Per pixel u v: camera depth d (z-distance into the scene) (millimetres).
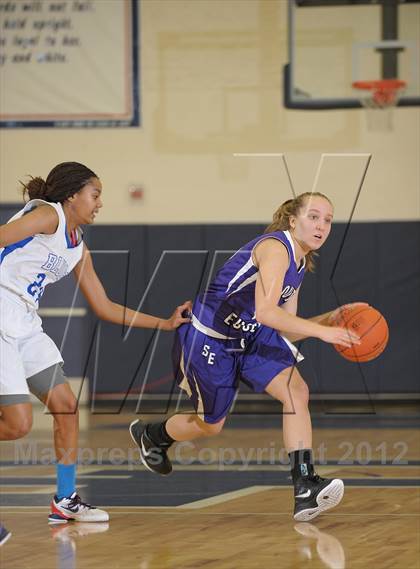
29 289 6059
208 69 13492
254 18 13469
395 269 12984
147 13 13430
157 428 6898
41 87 13047
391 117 13023
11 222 5871
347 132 13133
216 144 13266
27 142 13039
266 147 13227
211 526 6047
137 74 13148
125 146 13156
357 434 10805
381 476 7988
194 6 13508
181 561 5074
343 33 12953
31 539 5738
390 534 5695
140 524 6152
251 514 6434
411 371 13094
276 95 13320
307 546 5395
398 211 12977
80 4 13023
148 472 8430
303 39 13016
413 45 12859
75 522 6270
